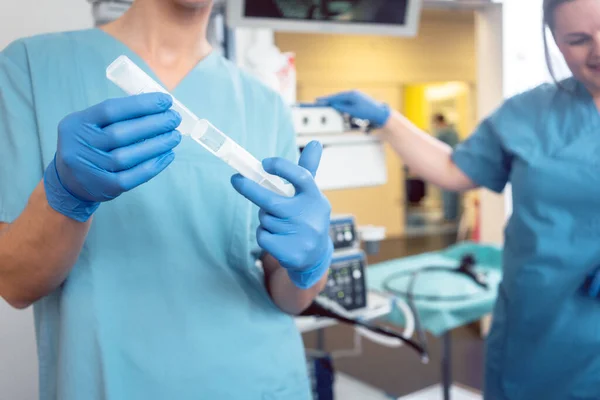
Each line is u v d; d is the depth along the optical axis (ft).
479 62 7.67
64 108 2.32
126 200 2.32
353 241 4.66
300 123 4.33
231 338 2.41
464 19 20.01
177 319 2.34
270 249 1.95
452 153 4.70
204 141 1.92
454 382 8.30
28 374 4.44
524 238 3.91
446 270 5.97
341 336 10.30
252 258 2.55
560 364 3.77
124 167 1.72
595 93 3.79
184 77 2.51
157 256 2.35
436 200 22.71
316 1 4.74
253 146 2.62
